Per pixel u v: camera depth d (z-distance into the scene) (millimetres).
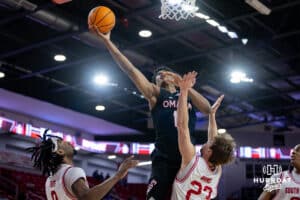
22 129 17516
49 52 13211
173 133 3758
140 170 24172
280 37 12039
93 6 11125
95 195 3605
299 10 11445
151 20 11688
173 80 3777
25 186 17250
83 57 13258
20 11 10664
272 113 18766
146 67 13680
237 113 18328
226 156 3545
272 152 20781
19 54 13555
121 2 10852
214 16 11211
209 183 3588
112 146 20609
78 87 15594
